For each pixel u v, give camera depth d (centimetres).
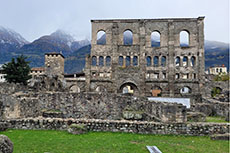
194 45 6016
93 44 6153
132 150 1231
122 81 5969
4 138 843
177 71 6000
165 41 6072
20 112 1922
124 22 6197
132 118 2227
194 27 6056
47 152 1084
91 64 6141
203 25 6012
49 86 5194
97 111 2597
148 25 6141
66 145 1291
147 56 6125
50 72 6088
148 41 6122
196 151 1252
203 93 5812
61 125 1712
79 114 2602
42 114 2422
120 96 2558
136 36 6169
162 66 6044
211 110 3052
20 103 1931
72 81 6247
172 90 5853
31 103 2159
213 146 1366
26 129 1708
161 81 5969
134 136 1588
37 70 8719
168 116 1727
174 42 6069
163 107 1769
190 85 5897
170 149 1280
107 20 6206
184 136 1644
